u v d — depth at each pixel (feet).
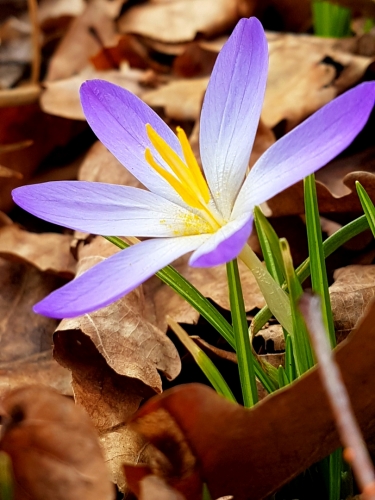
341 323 0.63
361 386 0.47
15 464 0.48
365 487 0.38
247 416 0.46
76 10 1.37
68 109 1.02
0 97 1.01
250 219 0.45
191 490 0.50
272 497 0.53
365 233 0.73
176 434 0.47
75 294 0.46
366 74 0.94
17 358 0.72
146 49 1.24
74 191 0.53
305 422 0.47
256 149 0.85
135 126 0.57
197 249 0.48
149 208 0.54
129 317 0.64
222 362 0.66
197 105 1.01
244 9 1.25
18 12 1.43
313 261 0.54
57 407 0.48
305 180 0.53
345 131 0.44
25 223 0.93
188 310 0.70
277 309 0.52
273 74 0.98
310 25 1.25
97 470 0.48
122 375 0.61
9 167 0.99
